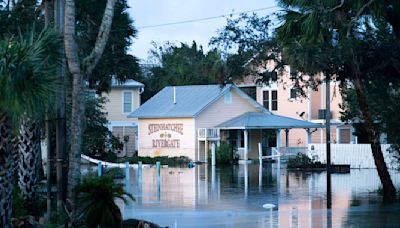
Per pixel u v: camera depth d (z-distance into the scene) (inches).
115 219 660.7
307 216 915.4
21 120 625.0
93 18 1127.0
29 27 933.8
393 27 1026.1
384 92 1136.8
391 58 1008.9
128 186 1397.6
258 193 1261.1
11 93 555.5
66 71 821.9
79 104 737.0
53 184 1120.2
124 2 1171.9
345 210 980.6
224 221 864.9
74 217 673.0
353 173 1831.9
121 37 1173.7
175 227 808.9
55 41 674.8
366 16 986.7
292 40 1043.9
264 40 1131.9
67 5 729.0
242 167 2150.6
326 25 954.7
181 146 2486.5
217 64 1205.1
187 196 1198.3
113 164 2191.2
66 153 785.6
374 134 1119.0
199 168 2107.5
